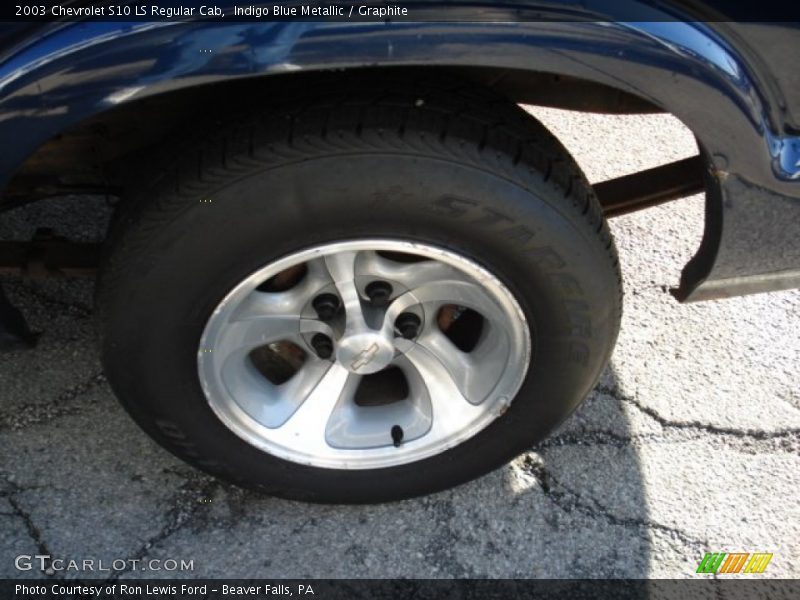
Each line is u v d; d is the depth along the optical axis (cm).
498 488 218
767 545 213
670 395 240
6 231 259
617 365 245
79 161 180
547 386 188
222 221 153
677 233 279
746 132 153
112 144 178
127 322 166
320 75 158
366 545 207
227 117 155
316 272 173
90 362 235
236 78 139
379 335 182
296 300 178
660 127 311
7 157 145
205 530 208
